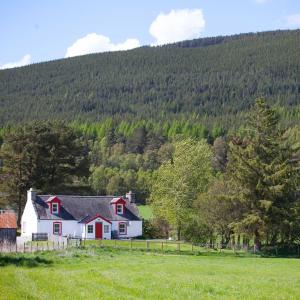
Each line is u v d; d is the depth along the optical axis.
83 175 101.50
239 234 71.81
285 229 69.38
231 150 74.00
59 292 28.45
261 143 72.62
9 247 55.59
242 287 33.25
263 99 74.38
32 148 95.50
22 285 30.58
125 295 28.44
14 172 95.38
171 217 79.31
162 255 58.16
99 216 80.12
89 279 34.25
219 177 86.38
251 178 70.88
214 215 73.56
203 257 59.12
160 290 30.69
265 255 66.56
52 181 97.50
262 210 70.00
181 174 80.94
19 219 94.88
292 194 72.12
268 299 29.20
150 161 169.62
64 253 52.56
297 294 31.28
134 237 82.69
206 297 28.91
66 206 81.69
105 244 66.38
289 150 72.50
